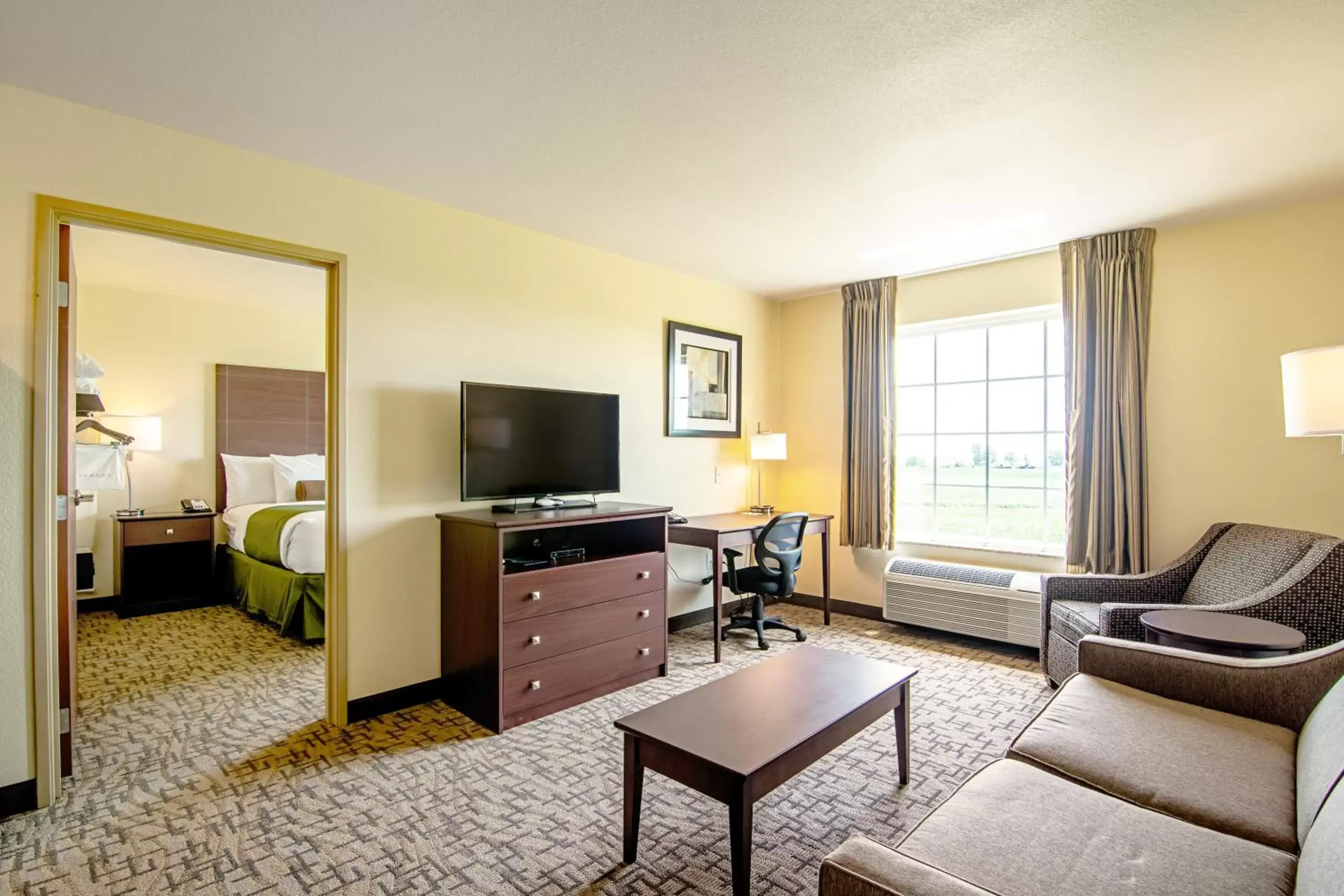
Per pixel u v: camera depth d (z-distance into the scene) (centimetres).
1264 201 309
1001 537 423
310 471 559
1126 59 197
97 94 217
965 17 177
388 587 298
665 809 213
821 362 502
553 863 184
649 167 275
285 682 336
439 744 263
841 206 318
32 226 214
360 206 289
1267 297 321
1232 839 125
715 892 172
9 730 211
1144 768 152
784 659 244
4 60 197
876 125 238
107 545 490
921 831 127
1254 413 324
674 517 414
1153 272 350
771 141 251
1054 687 321
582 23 180
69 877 178
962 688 322
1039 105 224
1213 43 189
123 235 352
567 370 372
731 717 190
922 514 462
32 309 215
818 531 445
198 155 246
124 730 276
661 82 210
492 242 337
